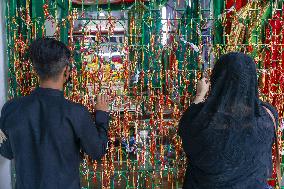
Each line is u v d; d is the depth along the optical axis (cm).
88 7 349
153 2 262
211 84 149
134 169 258
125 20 249
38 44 155
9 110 158
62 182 151
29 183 150
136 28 245
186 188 151
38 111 154
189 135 145
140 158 256
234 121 136
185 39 257
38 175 150
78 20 254
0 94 247
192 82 252
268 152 141
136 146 255
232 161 135
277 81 255
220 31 267
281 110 252
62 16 313
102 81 247
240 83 136
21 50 245
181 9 279
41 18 250
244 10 262
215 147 137
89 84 246
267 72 251
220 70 143
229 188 136
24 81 246
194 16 291
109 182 253
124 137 252
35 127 152
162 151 253
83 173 256
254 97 139
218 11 282
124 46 244
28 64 244
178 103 250
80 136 155
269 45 249
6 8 248
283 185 246
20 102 158
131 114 252
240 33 257
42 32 244
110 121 250
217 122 137
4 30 248
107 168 253
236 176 136
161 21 250
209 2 272
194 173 148
